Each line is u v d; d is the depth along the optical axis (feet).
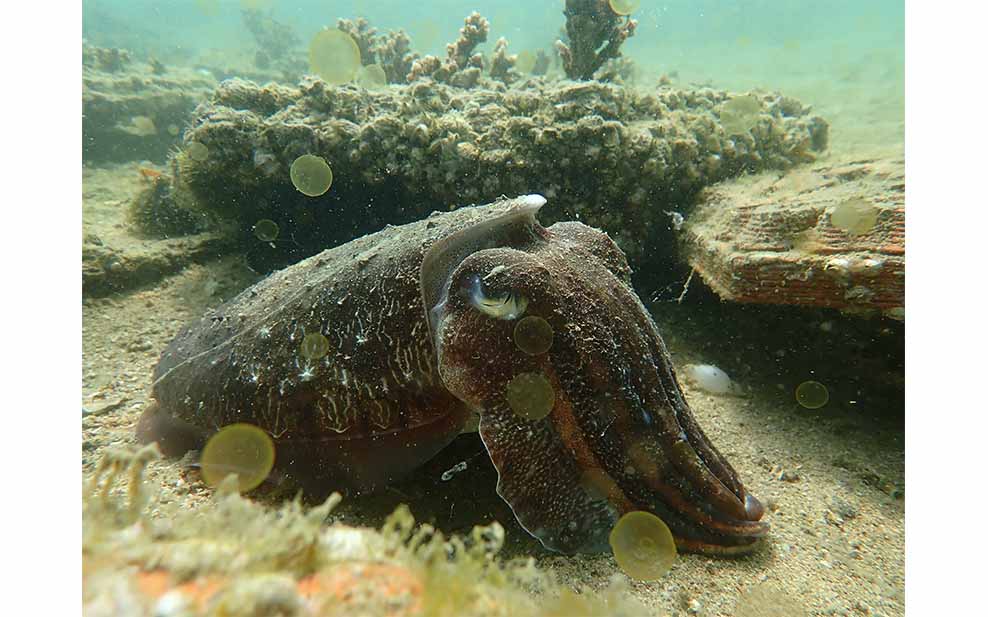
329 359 0.84
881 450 1.09
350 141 1.56
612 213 1.57
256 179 1.63
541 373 0.74
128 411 1.07
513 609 0.47
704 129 1.67
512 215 0.84
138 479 0.51
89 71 3.43
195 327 1.04
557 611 0.50
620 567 0.75
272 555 0.43
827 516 0.92
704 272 1.38
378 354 0.83
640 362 0.76
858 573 0.80
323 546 0.45
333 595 0.41
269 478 0.86
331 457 0.86
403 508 0.48
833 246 1.08
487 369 0.75
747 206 1.37
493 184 1.53
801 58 7.38
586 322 0.75
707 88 2.08
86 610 0.38
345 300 0.86
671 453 0.76
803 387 1.28
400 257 0.86
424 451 0.86
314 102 1.63
